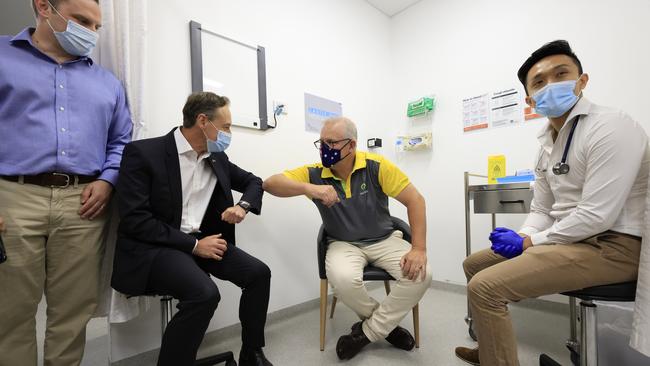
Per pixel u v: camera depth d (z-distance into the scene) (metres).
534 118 1.93
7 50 0.96
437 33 2.44
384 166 1.45
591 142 0.92
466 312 1.83
